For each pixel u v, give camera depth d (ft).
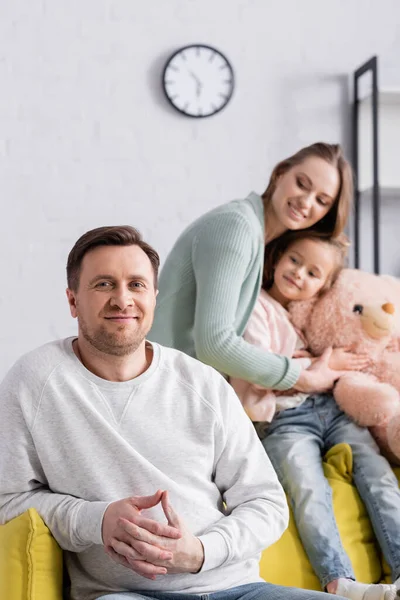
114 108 14.74
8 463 5.93
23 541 5.74
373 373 9.09
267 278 9.35
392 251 15.35
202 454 6.16
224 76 14.88
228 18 14.98
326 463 8.46
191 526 5.95
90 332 6.08
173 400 6.21
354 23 15.25
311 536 7.55
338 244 9.29
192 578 5.86
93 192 14.71
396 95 14.66
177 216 14.88
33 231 14.58
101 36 14.73
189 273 8.73
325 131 15.19
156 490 5.93
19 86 14.57
